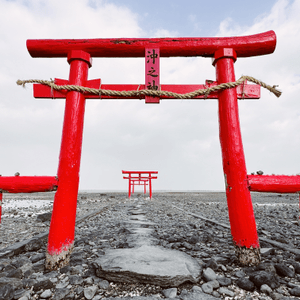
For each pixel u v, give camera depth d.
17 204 10.40
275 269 1.97
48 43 2.41
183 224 4.79
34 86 2.41
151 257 2.18
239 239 2.10
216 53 2.40
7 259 2.46
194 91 2.37
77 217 5.43
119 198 15.02
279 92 2.42
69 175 2.14
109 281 1.82
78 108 2.29
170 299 1.53
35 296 1.62
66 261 2.09
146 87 2.42
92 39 2.43
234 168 2.16
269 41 2.35
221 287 1.69
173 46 2.44
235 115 2.26
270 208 8.17
